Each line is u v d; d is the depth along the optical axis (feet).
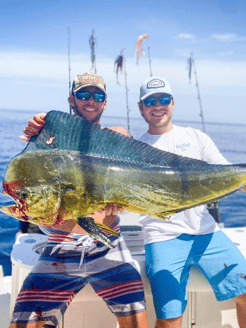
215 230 8.19
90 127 5.60
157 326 7.47
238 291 7.54
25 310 6.72
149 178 5.65
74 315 7.60
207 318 8.35
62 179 5.35
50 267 7.21
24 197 5.25
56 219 5.51
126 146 5.70
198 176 5.74
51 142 5.46
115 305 6.99
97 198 5.49
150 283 7.70
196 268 8.31
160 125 8.93
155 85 8.83
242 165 5.87
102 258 7.38
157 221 8.08
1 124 221.66
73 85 8.61
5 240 20.62
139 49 21.36
